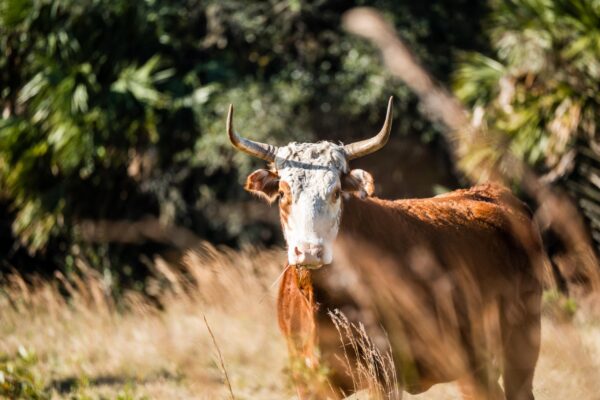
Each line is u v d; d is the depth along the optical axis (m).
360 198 16.11
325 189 15.60
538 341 19.69
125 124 46.12
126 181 47.41
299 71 51.84
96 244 45.28
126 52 48.34
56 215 45.69
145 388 22.59
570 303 12.56
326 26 52.88
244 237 47.19
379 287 16.17
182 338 23.81
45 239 46.00
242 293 26.69
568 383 12.03
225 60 52.72
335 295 16.02
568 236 11.27
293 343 16.91
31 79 46.84
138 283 44.56
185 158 48.84
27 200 46.19
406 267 16.73
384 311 16.23
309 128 50.88
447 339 16.59
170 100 48.34
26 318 31.67
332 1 52.91
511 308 19.20
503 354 19.42
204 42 52.19
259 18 52.34
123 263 45.25
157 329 25.83
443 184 52.16
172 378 23.78
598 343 13.12
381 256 16.44
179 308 28.52
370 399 15.66
